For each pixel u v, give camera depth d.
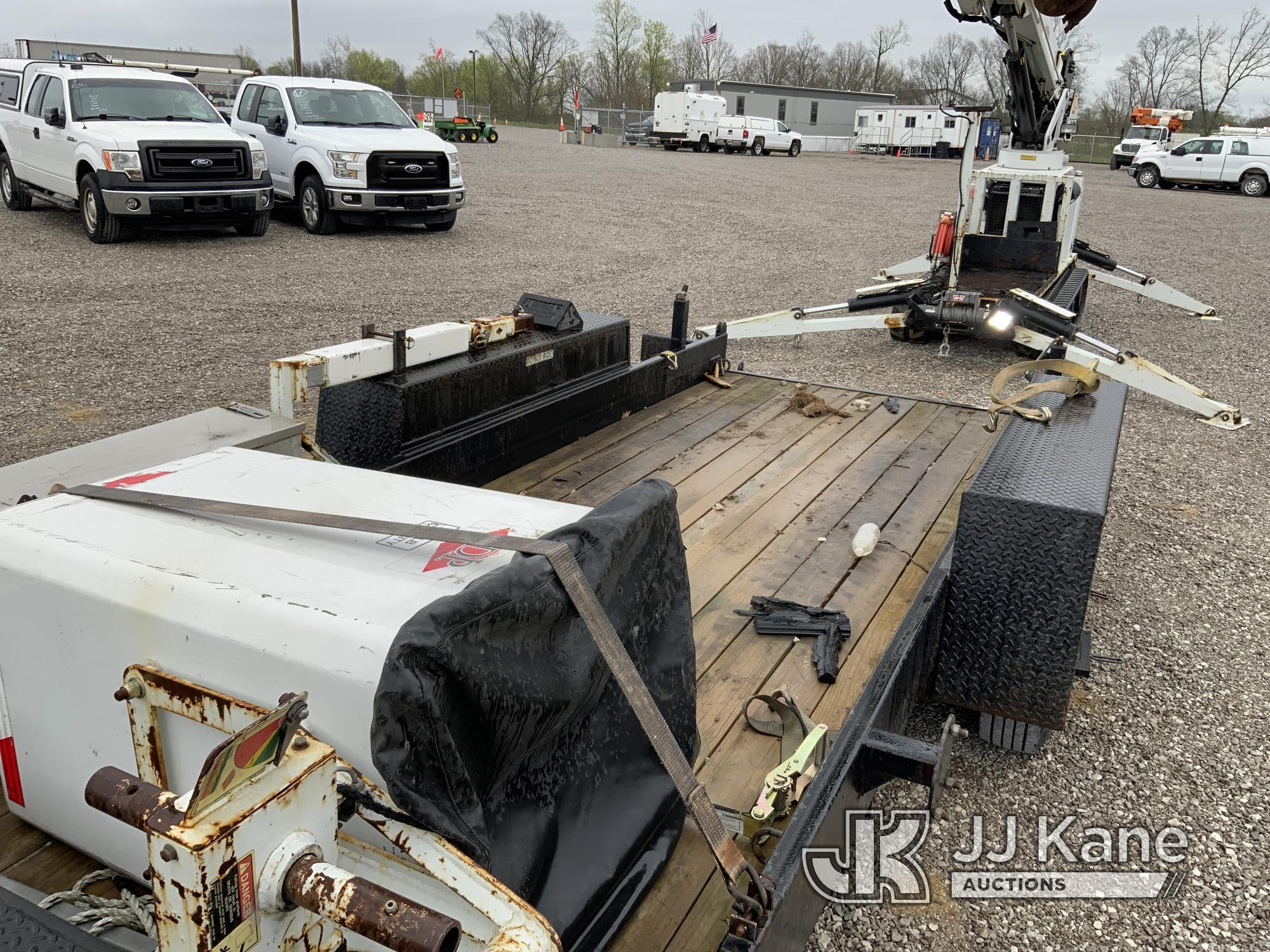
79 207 10.88
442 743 1.24
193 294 8.66
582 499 3.27
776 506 3.44
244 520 1.62
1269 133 26.38
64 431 5.12
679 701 1.82
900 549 3.14
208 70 16.12
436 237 12.82
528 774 1.50
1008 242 8.48
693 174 26.06
